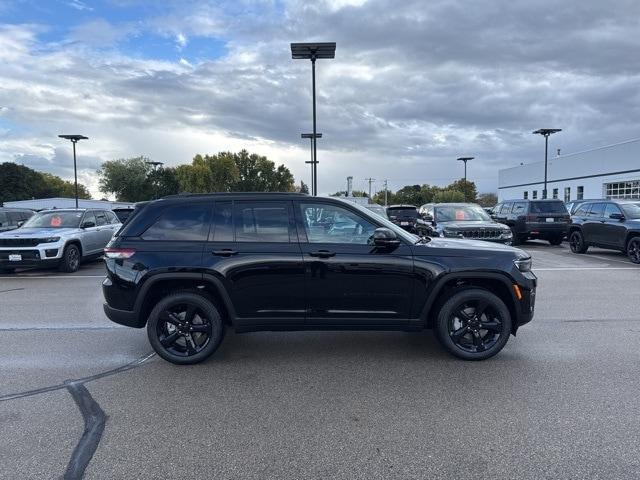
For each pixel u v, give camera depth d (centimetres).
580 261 1460
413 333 656
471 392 449
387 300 530
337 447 353
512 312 546
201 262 525
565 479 310
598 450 343
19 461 336
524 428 377
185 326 535
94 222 1482
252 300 528
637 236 1401
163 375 503
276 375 500
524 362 529
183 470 324
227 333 658
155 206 552
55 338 643
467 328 536
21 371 516
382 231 517
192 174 8344
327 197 548
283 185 11288
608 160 4616
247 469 325
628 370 501
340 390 458
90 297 950
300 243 530
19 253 1256
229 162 9338
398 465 329
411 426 384
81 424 392
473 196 9156
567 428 376
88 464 332
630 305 819
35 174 9225
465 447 350
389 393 450
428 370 509
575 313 759
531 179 6178
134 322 534
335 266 523
